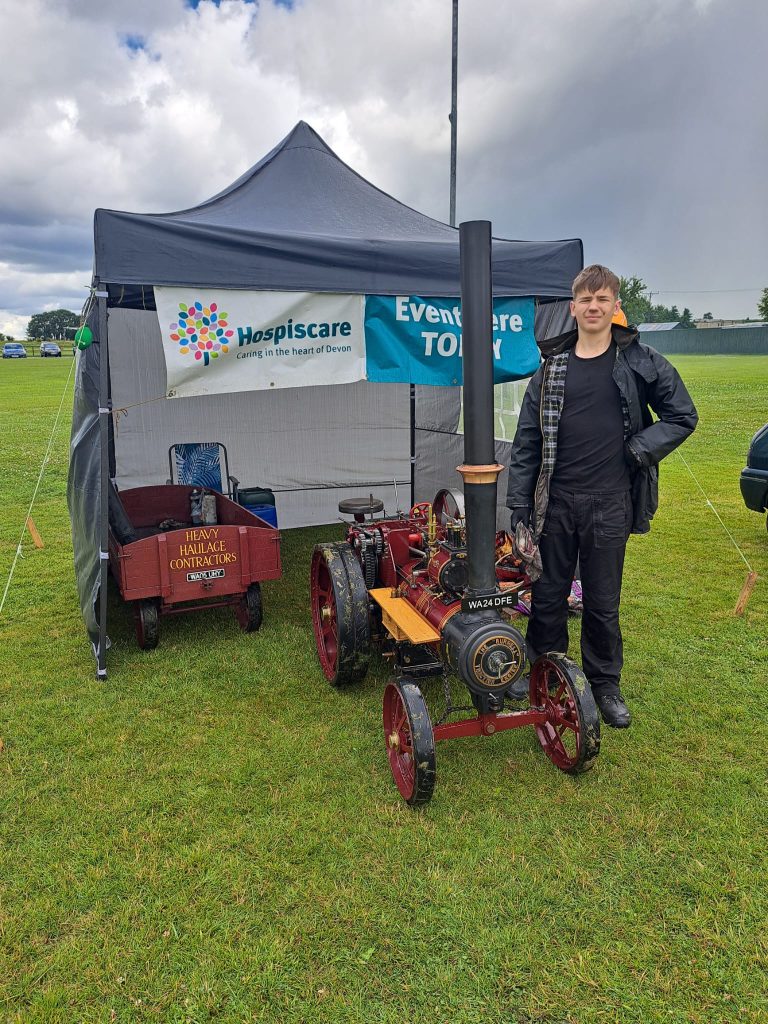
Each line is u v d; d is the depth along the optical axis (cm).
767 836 262
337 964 210
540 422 316
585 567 327
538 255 450
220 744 331
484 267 250
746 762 310
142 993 202
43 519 828
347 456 774
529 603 404
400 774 293
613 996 199
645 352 306
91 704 372
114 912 230
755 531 711
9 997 200
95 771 310
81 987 204
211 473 698
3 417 1905
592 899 233
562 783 296
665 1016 193
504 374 459
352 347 423
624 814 275
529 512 328
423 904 232
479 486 266
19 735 341
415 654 366
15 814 281
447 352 444
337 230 471
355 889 239
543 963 209
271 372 407
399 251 420
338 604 362
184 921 226
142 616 430
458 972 207
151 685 394
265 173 555
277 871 247
